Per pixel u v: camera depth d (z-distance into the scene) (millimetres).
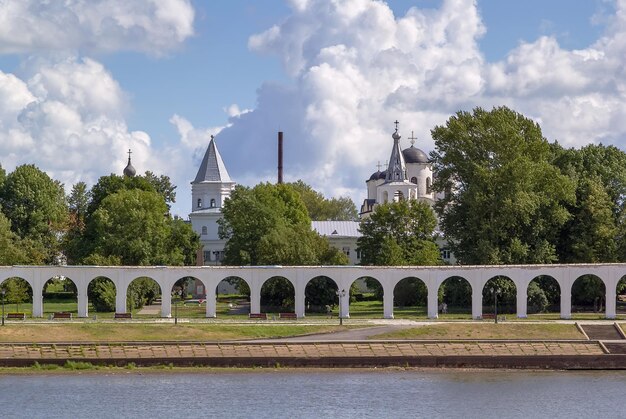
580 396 93625
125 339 109250
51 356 103000
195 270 128125
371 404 90000
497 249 140875
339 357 104375
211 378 99438
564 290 126750
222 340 108375
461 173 150000
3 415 85750
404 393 94062
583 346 108375
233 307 149875
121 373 101250
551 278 142000
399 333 112375
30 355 103000
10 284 142375
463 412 87938
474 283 127000
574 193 148500
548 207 146750
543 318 127000
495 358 105375
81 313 127125
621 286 142375
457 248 149750
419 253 155000
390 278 127438
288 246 154000
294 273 128125
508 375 102375
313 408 88562
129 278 127375
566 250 150125
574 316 129625
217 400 90688
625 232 147375
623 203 155250
